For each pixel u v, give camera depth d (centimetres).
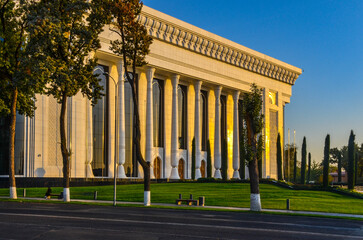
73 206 3022
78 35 3528
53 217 2139
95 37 3572
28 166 5375
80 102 5994
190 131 8019
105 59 6500
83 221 2005
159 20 6956
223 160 7100
